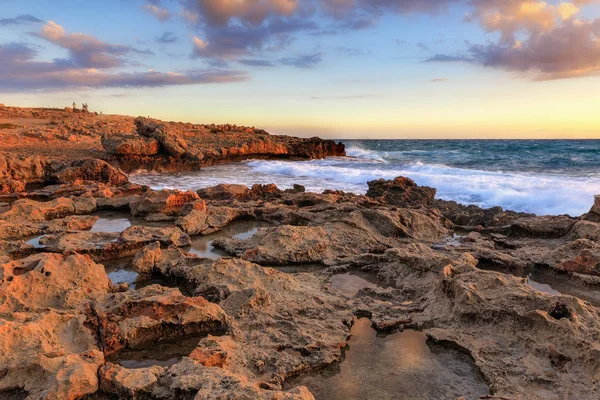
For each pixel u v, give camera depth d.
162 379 4.98
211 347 5.75
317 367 5.80
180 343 6.36
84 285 7.70
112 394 4.90
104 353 5.96
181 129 55.91
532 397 5.02
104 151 34.16
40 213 13.98
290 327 6.72
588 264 9.40
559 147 64.25
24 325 5.67
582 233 11.47
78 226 12.80
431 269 8.73
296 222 13.81
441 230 13.23
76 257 8.11
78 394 4.77
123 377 4.93
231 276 8.38
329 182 26.83
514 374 5.53
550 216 13.98
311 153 47.22
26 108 75.06
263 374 5.54
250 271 8.56
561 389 5.16
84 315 6.47
